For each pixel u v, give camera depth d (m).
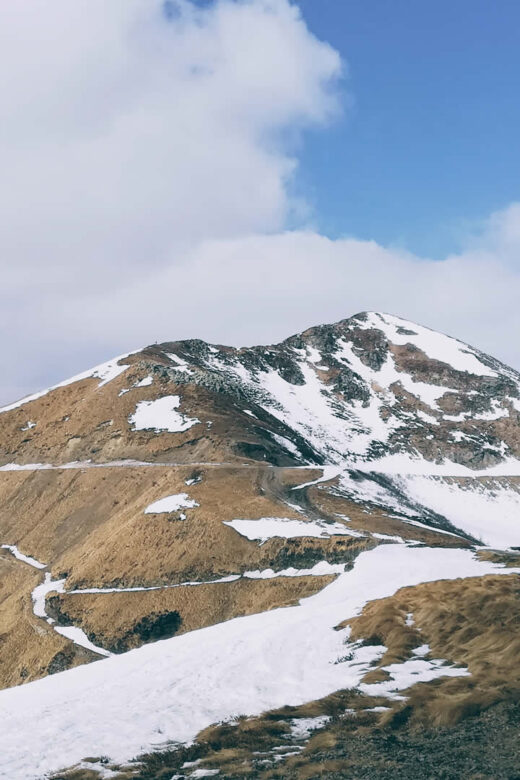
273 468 144.00
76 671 41.56
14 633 98.38
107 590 100.44
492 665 30.19
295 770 22.50
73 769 24.00
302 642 38.91
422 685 29.23
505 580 43.62
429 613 38.97
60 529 135.88
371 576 58.91
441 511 173.50
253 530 102.56
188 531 106.31
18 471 161.00
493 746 22.53
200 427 163.25
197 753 24.81
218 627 47.28
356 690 29.77
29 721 30.28
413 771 21.27
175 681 34.31
